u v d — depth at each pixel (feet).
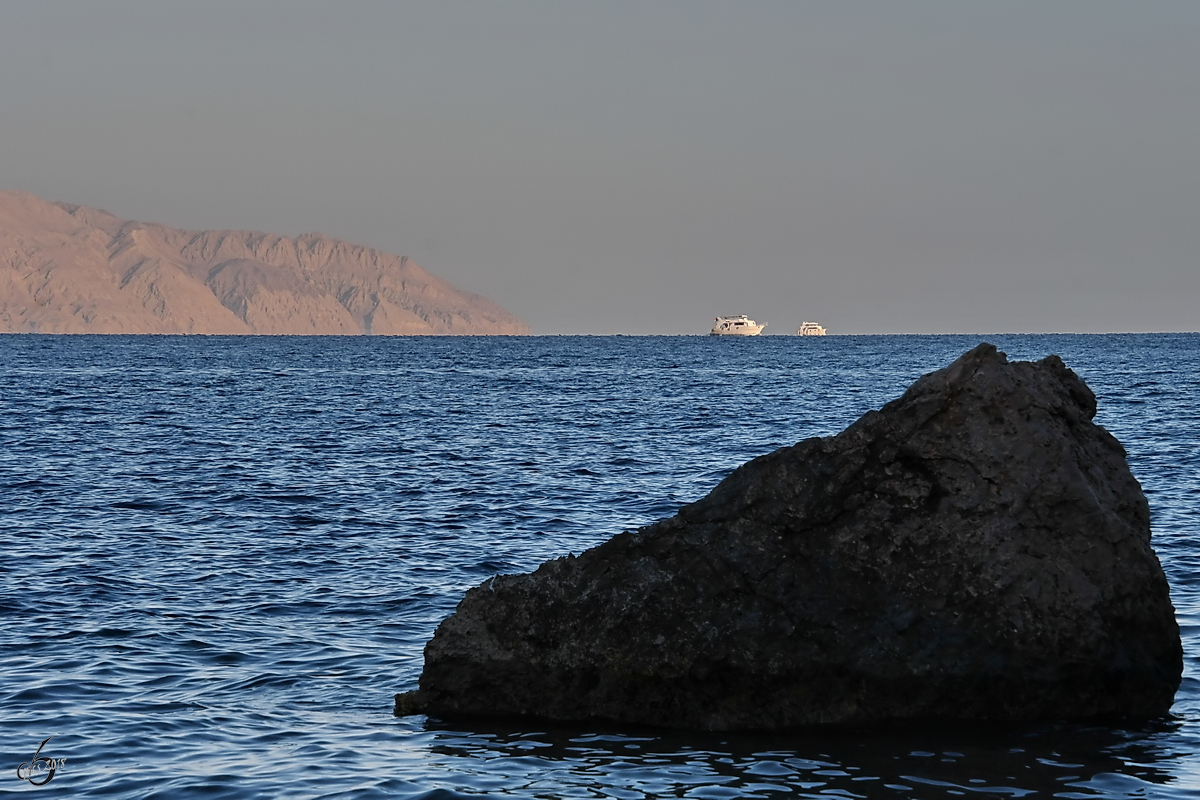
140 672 155.74
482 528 268.41
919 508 138.72
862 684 137.08
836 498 140.97
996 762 124.47
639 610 141.08
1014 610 135.13
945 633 136.15
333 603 193.98
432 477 355.15
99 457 396.37
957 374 142.00
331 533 258.78
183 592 200.44
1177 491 310.04
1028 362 147.84
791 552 140.77
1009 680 135.44
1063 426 141.59
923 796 116.26
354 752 128.77
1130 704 137.28
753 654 138.10
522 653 142.72
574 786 119.14
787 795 116.78
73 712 139.33
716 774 122.52
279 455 411.13
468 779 120.78
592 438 479.00
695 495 323.16
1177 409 595.47
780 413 613.52
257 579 211.20
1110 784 118.42
